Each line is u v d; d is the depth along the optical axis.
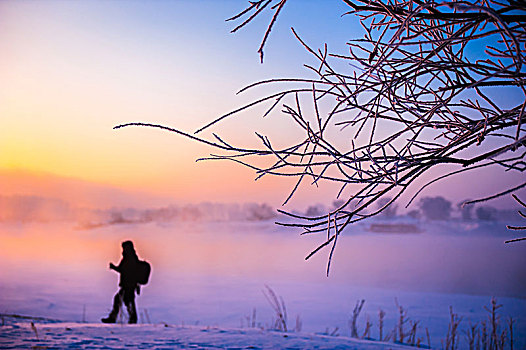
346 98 1.62
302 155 1.54
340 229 1.51
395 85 1.67
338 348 6.80
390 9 1.67
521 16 1.57
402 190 1.54
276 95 1.57
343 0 1.68
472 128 1.66
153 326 8.13
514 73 1.45
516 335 10.66
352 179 1.55
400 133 1.68
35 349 5.86
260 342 6.96
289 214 1.53
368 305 18.98
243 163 1.52
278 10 1.39
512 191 1.19
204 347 6.50
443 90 1.76
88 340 6.66
